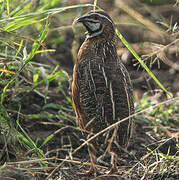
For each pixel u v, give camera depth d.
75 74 9.91
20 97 12.17
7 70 10.20
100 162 10.20
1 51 11.38
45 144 10.84
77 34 13.91
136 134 11.93
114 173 9.23
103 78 9.34
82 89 9.50
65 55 16.08
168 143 11.23
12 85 11.33
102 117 9.06
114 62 9.82
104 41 10.09
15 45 11.58
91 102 9.26
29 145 9.51
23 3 12.03
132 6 15.81
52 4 13.60
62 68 14.91
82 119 9.65
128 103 9.29
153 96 13.77
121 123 9.03
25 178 8.79
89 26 10.16
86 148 10.87
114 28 10.37
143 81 15.05
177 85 14.73
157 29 12.44
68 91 13.45
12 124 9.56
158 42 15.07
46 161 9.35
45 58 14.27
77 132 11.60
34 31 12.66
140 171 9.66
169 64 15.19
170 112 12.65
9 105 11.01
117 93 9.20
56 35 15.24
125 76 9.69
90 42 10.12
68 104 12.86
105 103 9.10
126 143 9.18
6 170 8.73
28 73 11.50
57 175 9.32
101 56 9.81
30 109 12.20
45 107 11.96
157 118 12.63
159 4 16.83
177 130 11.95
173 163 9.57
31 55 10.01
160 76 15.34
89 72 9.54
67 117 11.95
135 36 15.90
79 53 10.17
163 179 9.24
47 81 10.77
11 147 9.75
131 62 15.31
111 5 14.69
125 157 10.55
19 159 9.31
